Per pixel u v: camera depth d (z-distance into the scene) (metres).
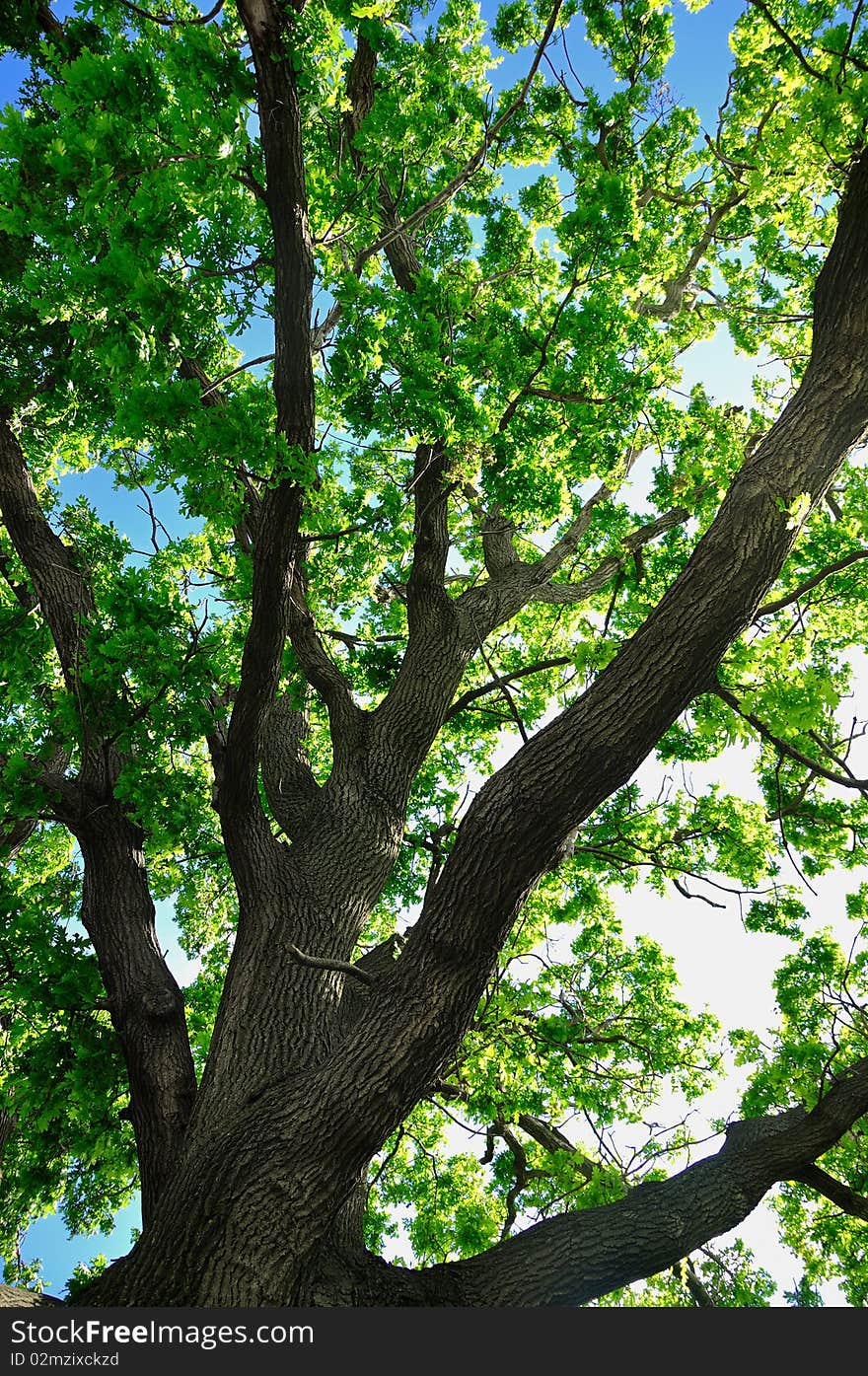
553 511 5.16
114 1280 3.33
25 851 10.45
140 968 5.19
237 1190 3.38
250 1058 4.14
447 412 4.67
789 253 8.01
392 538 5.95
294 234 3.69
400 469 5.96
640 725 3.69
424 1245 7.30
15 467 6.38
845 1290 6.50
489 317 5.20
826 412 3.86
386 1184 8.69
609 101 8.32
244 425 3.43
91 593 6.20
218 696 6.35
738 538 3.76
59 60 3.91
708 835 8.55
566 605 9.45
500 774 3.88
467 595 6.93
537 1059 6.68
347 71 5.77
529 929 8.09
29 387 6.18
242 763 4.52
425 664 6.07
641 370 5.39
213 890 9.68
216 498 3.67
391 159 5.52
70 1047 5.21
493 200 8.48
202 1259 3.21
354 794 5.54
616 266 4.96
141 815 5.16
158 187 3.53
